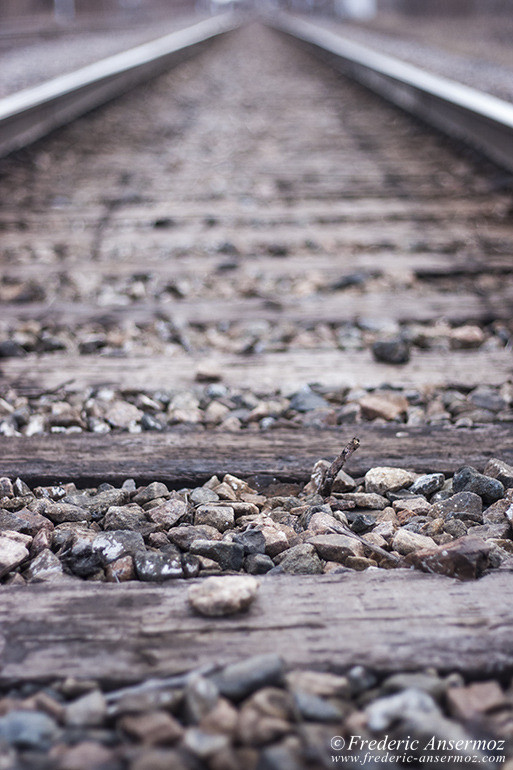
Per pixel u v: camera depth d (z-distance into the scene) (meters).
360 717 1.41
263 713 1.40
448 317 2.11
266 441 1.76
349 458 1.73
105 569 1.56
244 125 5.25
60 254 2.59
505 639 1.46
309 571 1.56
